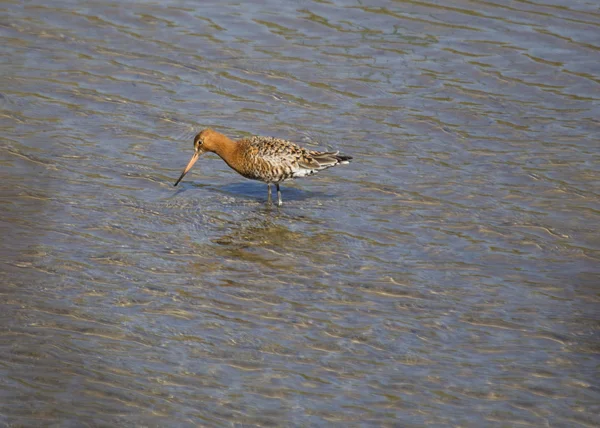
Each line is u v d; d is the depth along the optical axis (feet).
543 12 77.61
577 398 35.76
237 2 79.51
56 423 32.24
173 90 66.23
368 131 61.93
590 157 58.75
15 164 54.95
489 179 56.08
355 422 33.73
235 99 65.41
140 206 51.72
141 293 42.16
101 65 68.90
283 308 41.81
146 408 33.63
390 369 37.35
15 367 35.37
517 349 39.14
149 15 76.69
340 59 70.90
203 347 38.11
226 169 58.18
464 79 68.44
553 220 51.37
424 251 47.93
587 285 44.65
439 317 41.55
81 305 40.63
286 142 53.47
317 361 37.65
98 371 35.65
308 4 79.20
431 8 78.38
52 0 78.64
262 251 47.47
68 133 59.62
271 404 34.55
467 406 35.04
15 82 65.51
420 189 54.90
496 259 47.16
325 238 49.19
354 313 41.65
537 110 64.75
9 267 43.42
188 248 47.32
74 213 49.93
